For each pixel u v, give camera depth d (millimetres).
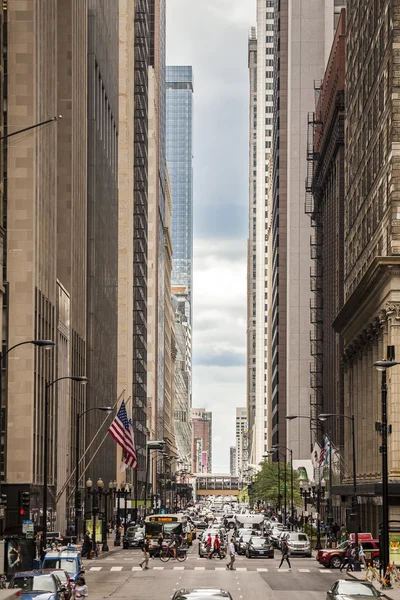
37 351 105062
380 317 109375
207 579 74875
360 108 130250
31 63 103500
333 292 175625
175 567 88500
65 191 133875
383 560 68688
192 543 141625
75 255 138625
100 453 162500
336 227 170875
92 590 65438
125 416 113688
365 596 46219
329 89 183375
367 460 122812
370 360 122562
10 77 103250
